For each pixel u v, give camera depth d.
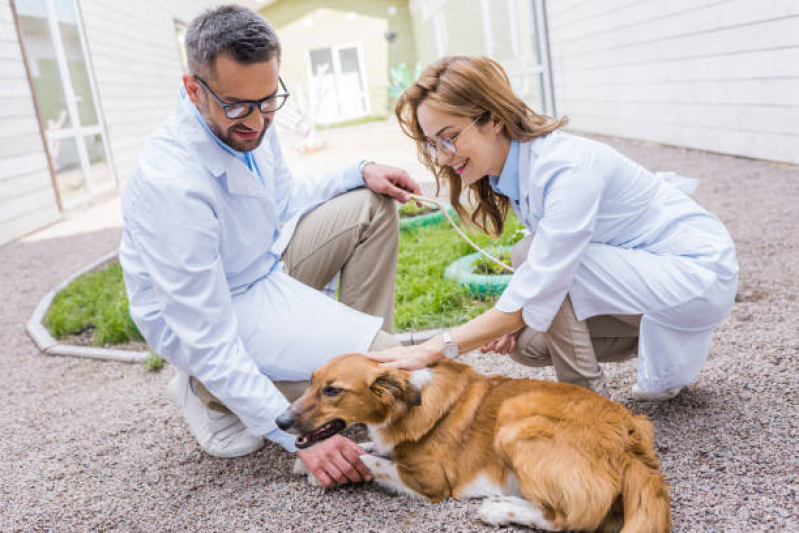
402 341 4.28
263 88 2.38
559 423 2.23
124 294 6.14
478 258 5.25
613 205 2.57
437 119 2.47
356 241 3.32
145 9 16.52
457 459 2.49
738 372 3.31
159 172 2.54
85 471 3.21
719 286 2.56
